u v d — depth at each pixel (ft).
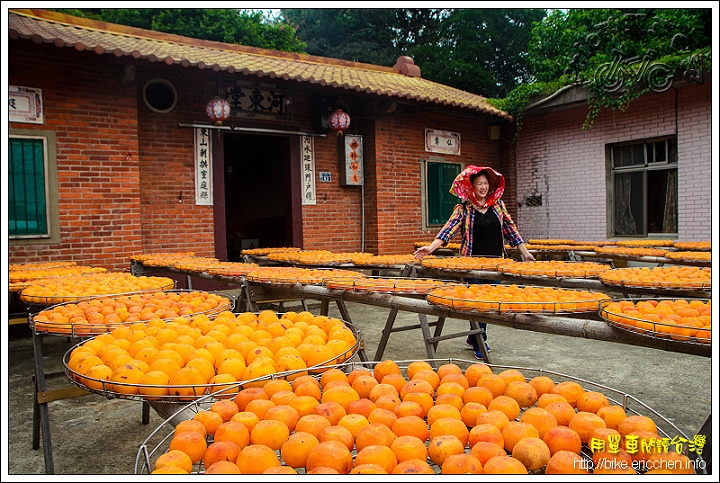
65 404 11.07
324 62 33.06
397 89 27.30
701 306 7.52
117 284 12.14
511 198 35.37
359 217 29.81
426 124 31.63
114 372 5.65
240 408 5.07
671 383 11.56
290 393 5.10
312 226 27.96
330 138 28.71
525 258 15.56
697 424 9.29
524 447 4.00
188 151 24.30
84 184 20.66
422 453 4.16
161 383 5.51
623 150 30.76
